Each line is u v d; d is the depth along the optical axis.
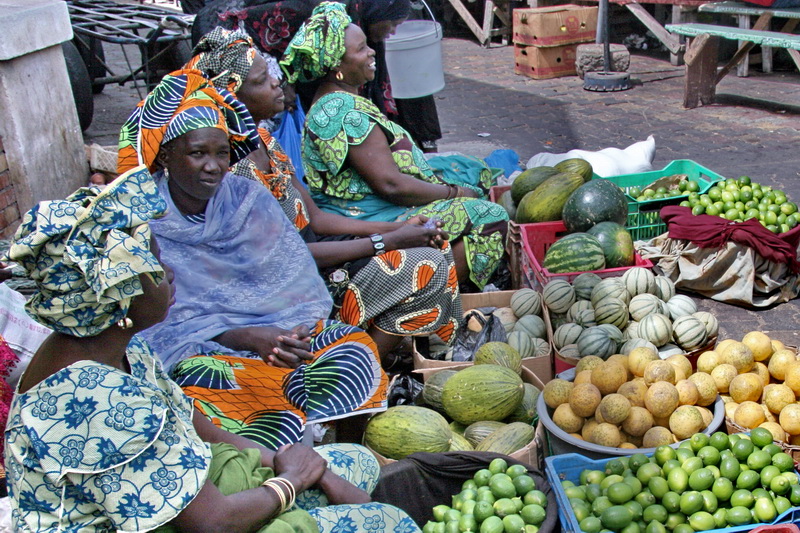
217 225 3.37
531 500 2.97
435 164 5.95
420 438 3.38
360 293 4.10
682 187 5.77
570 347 4.18
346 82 4.71
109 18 8.72
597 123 9.49
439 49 7.69
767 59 11.20
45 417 1.94
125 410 1.96
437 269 4.09
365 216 4.80
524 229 5.17
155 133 3.17
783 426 3.31
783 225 5.24
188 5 9.32
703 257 5.27
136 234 1.97
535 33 11.60
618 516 2.87
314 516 2.50
